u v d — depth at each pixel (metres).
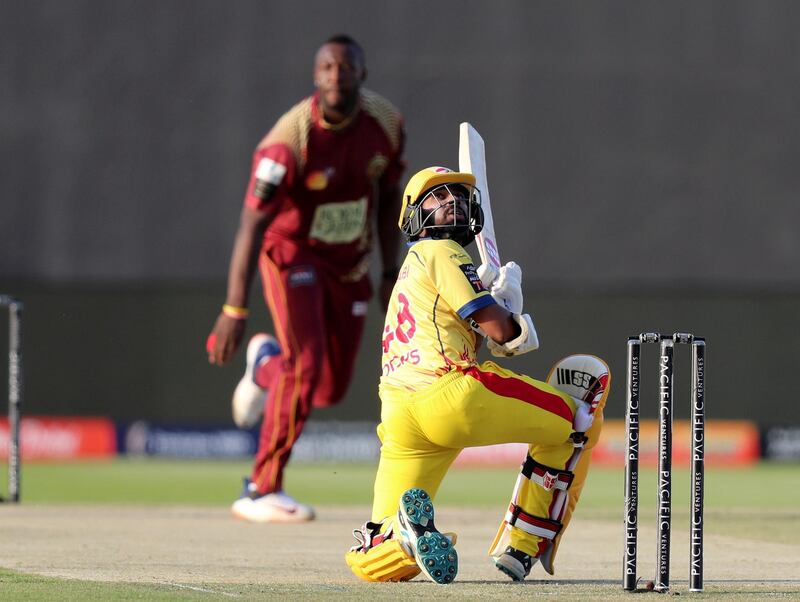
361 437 51.94
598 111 53.00
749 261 53.31
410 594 15.02
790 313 53.31
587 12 53.03
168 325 52.38
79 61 52.31
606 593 15.20
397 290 16.34
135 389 52.31
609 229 52.91
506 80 52.69
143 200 52.28
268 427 26.12
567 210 52.81
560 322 52.75
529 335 15.75
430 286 16.00
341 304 27.03
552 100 52.81
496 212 52.56
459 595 14.95
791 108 53.47
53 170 52.19
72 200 52.22
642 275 52.94
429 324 15.97
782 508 32.19
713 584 16.64
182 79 52.38
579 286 52.78
